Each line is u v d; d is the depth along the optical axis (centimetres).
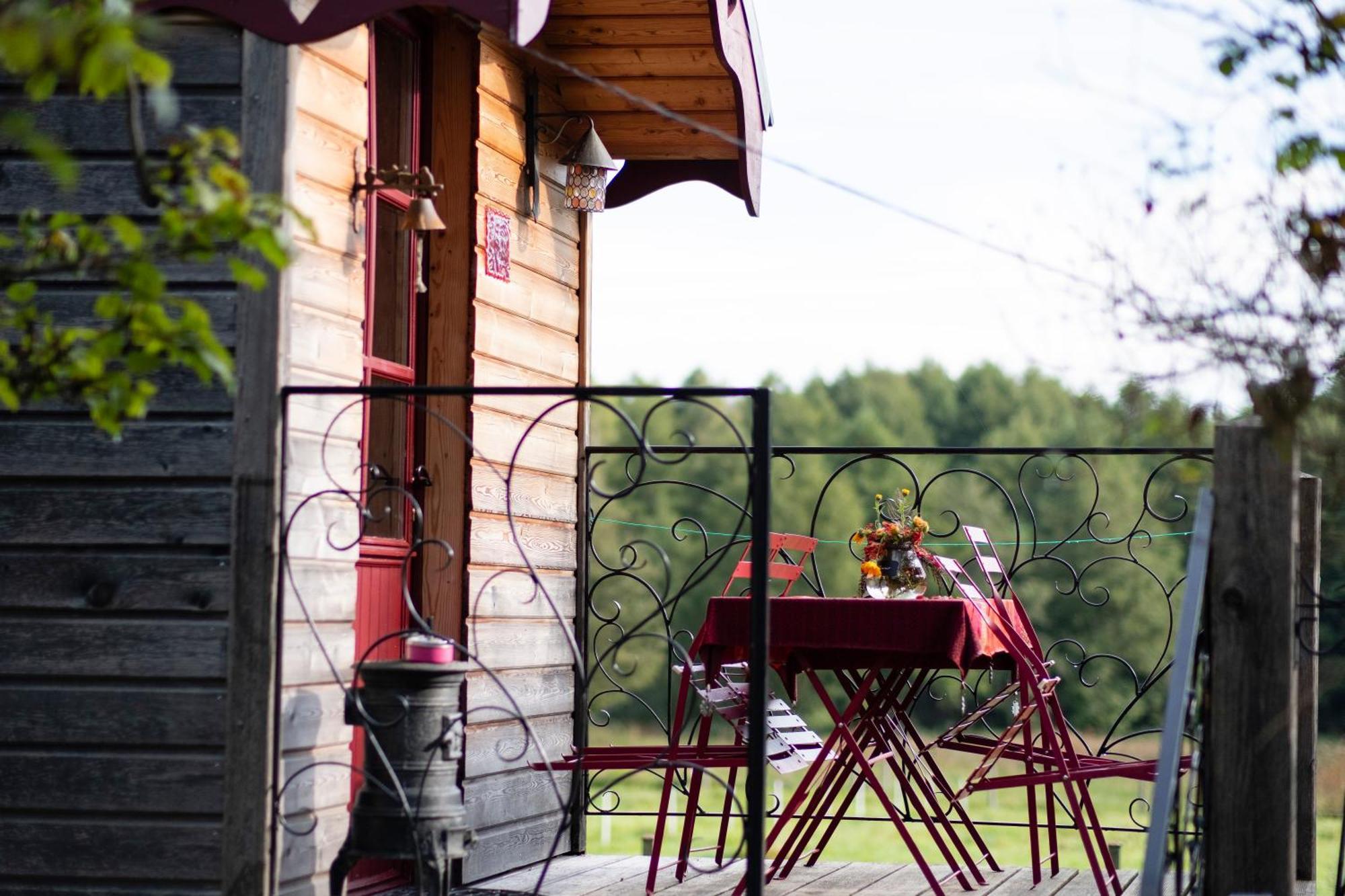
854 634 519
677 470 3631
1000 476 3809
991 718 2698
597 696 657
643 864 624
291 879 437
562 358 661
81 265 308
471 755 559
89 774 426
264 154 430
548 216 649
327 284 462
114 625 428
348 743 471
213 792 422
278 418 427
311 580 449
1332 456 371
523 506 612
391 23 554
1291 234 370
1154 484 3528
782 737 572
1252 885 391
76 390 324
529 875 590
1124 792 3309
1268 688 392
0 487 434
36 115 435
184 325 312
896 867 630
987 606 550
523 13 437
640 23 621
